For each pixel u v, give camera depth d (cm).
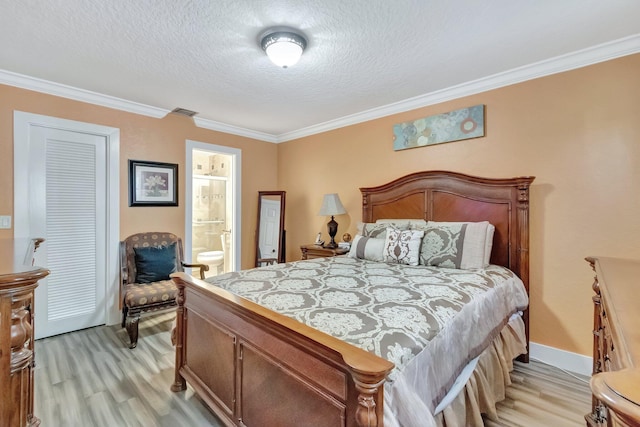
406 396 99
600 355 136
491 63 241
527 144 253
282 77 265
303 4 171
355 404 94
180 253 350
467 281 194
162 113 354
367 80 272
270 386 128
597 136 222
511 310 214
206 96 310
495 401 183
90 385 205
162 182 356
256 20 185
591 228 225
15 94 266
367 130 366
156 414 176
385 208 339
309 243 437
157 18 183
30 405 117
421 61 237
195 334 185
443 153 303
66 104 292
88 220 308
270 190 475
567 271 235
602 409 116
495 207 265
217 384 163
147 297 268
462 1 168
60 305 292
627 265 145
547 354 242
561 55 229
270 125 418
